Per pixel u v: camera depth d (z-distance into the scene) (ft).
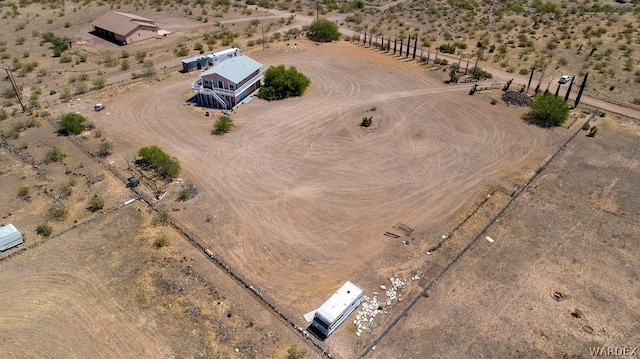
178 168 160.76
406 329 107.14
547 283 119.14
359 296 110.52
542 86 225.97
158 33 304.71
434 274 122.01
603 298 114.93
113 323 107.55
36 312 110.22
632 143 180.55
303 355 100.63
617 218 141.49
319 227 138.51
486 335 105.70
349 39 296.10
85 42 289.74
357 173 163.22
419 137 184.65
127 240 132.16
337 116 200.75
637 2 379.76
